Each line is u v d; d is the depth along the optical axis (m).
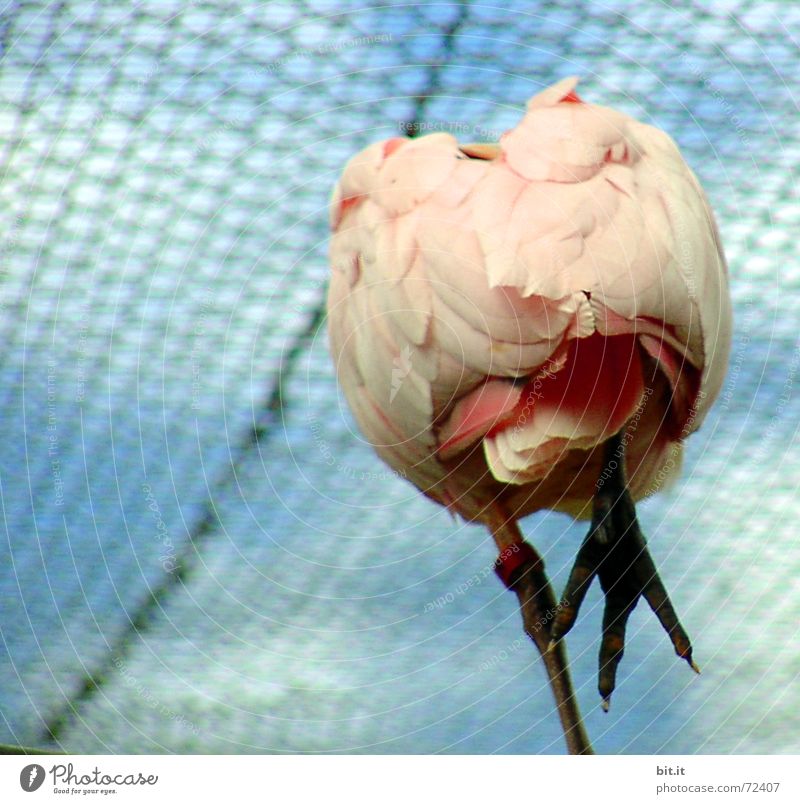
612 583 5.89
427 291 5.89
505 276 5.87
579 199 5.89
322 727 5.93
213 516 5.96
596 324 5.88
